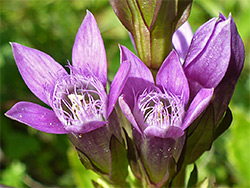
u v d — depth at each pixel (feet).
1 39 0.70
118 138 0.33
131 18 0.32
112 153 0.32
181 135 0.30
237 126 0.53
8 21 0.72
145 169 0.32
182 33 0.37
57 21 0.72
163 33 0.32
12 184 0.61
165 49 0.32
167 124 0.31
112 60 0.66
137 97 0.31
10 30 0.71
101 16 0.71
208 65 0.31
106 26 0.70
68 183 0.63
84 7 0.72
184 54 0.37
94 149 0.32
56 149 0.65
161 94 0.31
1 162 0.65
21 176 0.61
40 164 0.65
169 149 0.31
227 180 0.58
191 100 0.31
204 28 0.31
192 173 0.37
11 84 0.68
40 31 0.72
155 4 0.31
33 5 0.72
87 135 0.31
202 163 0.58
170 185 0.34
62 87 0.32
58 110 0.31
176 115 0.30
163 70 0.30
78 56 0.32
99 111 0.31
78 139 0.31
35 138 0.66
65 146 0.65
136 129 0.31
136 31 0.32
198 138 0.33
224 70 0.31
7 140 0.66
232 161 0.53
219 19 0.31
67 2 0.72
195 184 0.37
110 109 0.30
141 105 0.31
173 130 0.30
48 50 0.71
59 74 0.32
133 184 0.37
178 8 0.32
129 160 0.33
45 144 0.66
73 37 0.72
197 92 0.31
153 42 0.32
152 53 0.33
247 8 0.63
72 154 0.46
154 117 0.31
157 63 0.33
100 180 0.39
